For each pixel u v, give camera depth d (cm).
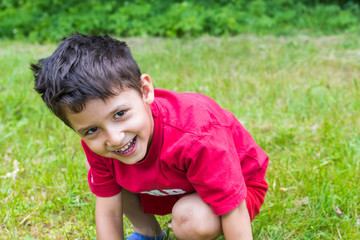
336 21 759
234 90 450
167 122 187
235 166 192
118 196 222
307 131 362
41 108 414
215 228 202
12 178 306
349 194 266
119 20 768
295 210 262
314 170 298
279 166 305
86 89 161
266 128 373
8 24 806
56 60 171
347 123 372
